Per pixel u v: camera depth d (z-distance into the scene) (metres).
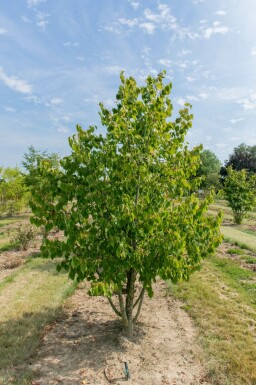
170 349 5.50
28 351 5.37
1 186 27.17
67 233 4.90
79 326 6.44
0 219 25.78
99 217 4.99
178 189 5.25
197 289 8.41
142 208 5.02
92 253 5.11
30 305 7.33
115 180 5.14
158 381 4.62
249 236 17.19
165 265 4.93
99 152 5.29
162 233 5.09
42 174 5.19
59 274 9.86
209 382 4.62
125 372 4.69
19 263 11.27
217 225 5.49
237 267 10.56
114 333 6.04
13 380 4.57
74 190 4.95
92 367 4.96
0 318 6.62
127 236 5.14
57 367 4.95
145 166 5.31
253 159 57.41
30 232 14.02
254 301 7.66
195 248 5.33
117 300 7.95
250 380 4.64
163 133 5.59
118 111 5.52
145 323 6.54
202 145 5.50
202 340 5.77
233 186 23.50
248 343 5.66
